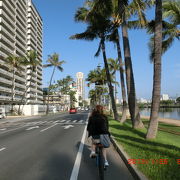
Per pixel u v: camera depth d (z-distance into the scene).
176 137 11.91
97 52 26.14
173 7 15.70
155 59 10.31
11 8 79.00
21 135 14.22
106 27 23.56
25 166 6.57
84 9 24.02
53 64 61.69
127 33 14.86
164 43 19.39
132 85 14.47
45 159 7.43
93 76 53.88
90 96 121.81
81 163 6.84
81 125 21.33
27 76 95.88
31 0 103.06
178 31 17.83
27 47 97.94
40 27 120.50
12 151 8.88
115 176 5.50
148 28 17.80
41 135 13.95
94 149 5.80
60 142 10.99
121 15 15.18
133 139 10.29
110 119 25.50
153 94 10.38
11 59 56.00
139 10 14.07
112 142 10.36
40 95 120.50
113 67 42.59
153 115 10.37
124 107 20.94
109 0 16.62
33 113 61.84
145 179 4.70
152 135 10.32
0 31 69.81
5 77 75.50
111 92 23.80
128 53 14.52
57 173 5.84
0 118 39.19
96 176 5.55
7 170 6.18
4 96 67.69
